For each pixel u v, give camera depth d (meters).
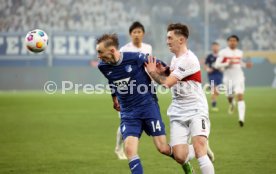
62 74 106.19
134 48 32.25
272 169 26.55
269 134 40.28
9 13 117.62
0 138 39.50
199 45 125.19
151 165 28.11
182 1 128.62
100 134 41.56
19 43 110.00
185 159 22.62
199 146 21.70
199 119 22.06
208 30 126.50
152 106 22.30
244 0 131.25
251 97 82.88
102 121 51.31
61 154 32.00
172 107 23.02
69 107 68.31
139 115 22.12
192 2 129.12
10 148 34.53
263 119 51.56
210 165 21.31
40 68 105.88
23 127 46.59
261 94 89.88
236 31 127.25
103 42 21.55
